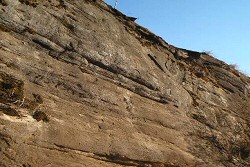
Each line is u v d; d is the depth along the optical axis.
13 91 13.16
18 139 11.99
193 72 24.75
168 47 24.53
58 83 15.05
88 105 15.41
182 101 20.66
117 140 14.85
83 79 16.09
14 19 15.20
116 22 21.08
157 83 19.56
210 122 21.25
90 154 13.59
